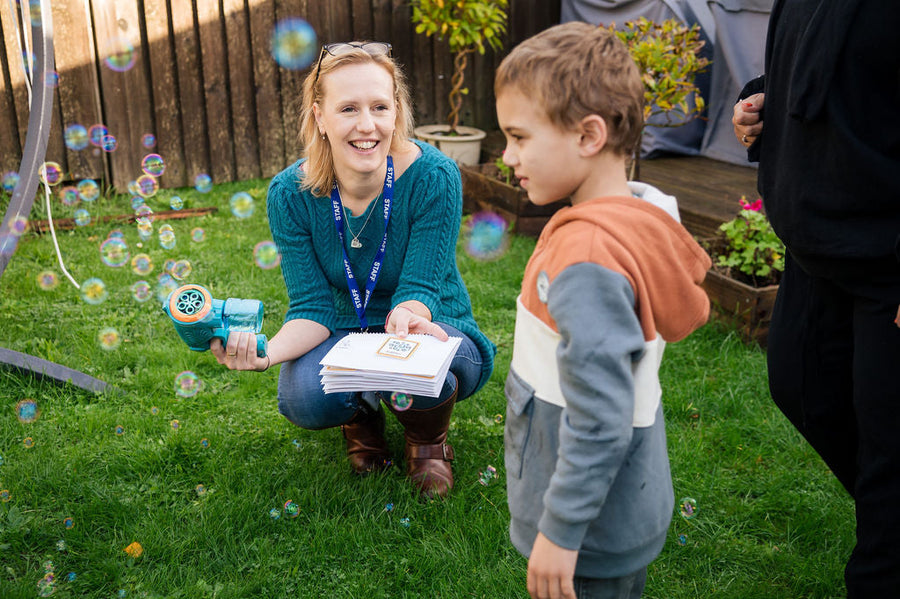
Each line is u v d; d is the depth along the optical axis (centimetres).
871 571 168
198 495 247
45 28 324
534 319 141
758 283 376
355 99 218
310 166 237
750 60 545
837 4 157
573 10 675
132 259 441
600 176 136
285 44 609
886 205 158
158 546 220
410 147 244
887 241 158
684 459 266
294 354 236
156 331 360
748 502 249
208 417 289
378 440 260
